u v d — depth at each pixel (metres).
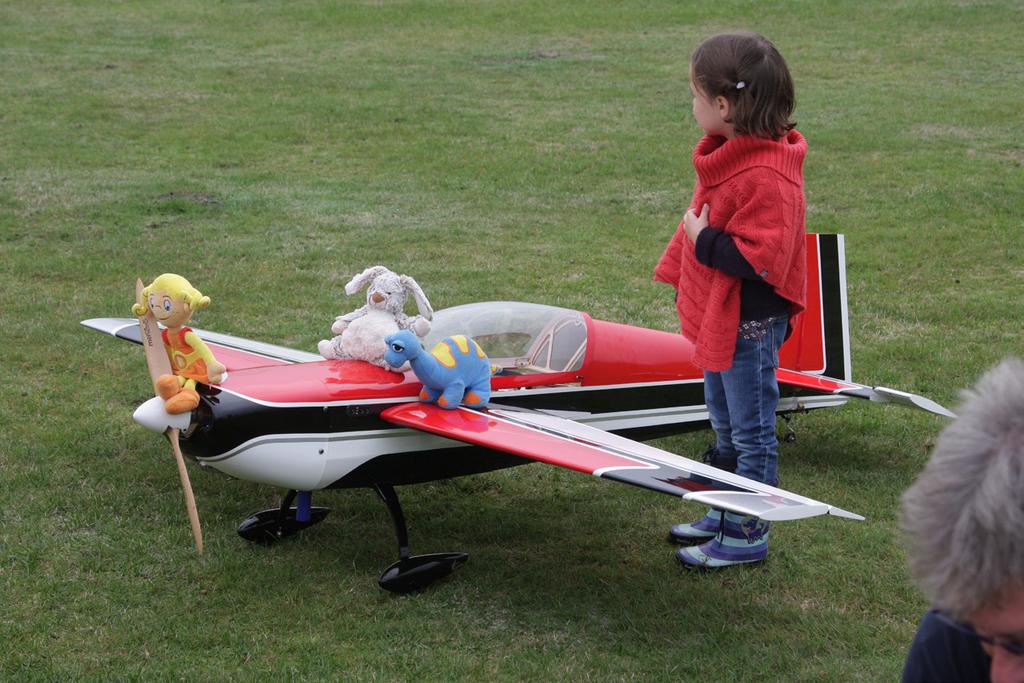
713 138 3.69
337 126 13.63
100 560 3.93
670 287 7.82
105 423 5.25
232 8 22.94
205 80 16.33
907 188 10.73
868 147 12.45
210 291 7.51
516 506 4.58
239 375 3.88
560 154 12.34
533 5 22.98
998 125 13.45
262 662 3.30
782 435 5.25
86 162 11.56
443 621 3.58
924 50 18.33
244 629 3.49
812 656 3.39
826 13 21.55
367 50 19.06
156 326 3.66
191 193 10.42
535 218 9.89
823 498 4.60
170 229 9.20
